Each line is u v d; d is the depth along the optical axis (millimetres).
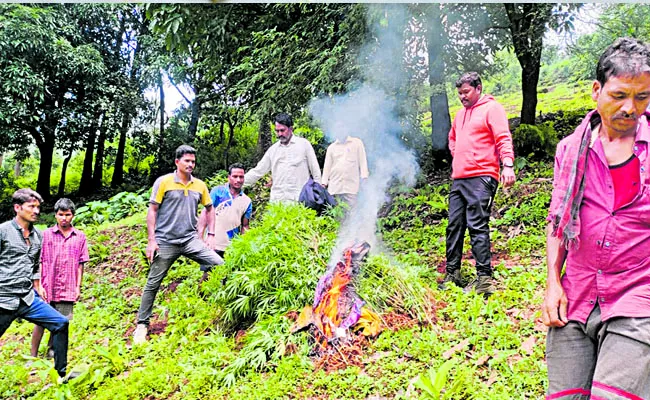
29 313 4113
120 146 19859
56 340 4168
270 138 12164
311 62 8172
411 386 3117
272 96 8641
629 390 1584
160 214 4984
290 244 4352
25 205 4129
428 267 5324
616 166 1738
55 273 4980
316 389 3262
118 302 6145
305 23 8391
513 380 2984
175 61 15453
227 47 9570
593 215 1771
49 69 15352
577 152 1806
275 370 3580
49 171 18453
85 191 19312
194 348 4258
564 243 1814
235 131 16672
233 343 4164
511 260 5281
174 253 5004
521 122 9336
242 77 9797
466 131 4477
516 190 7074
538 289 4281
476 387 2992
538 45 8180
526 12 8148
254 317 4391
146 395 3637
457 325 3785
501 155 4289
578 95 11922
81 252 5129
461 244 4676
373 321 3811
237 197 5953
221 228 5852
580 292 1804
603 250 1740
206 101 15000
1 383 4145
